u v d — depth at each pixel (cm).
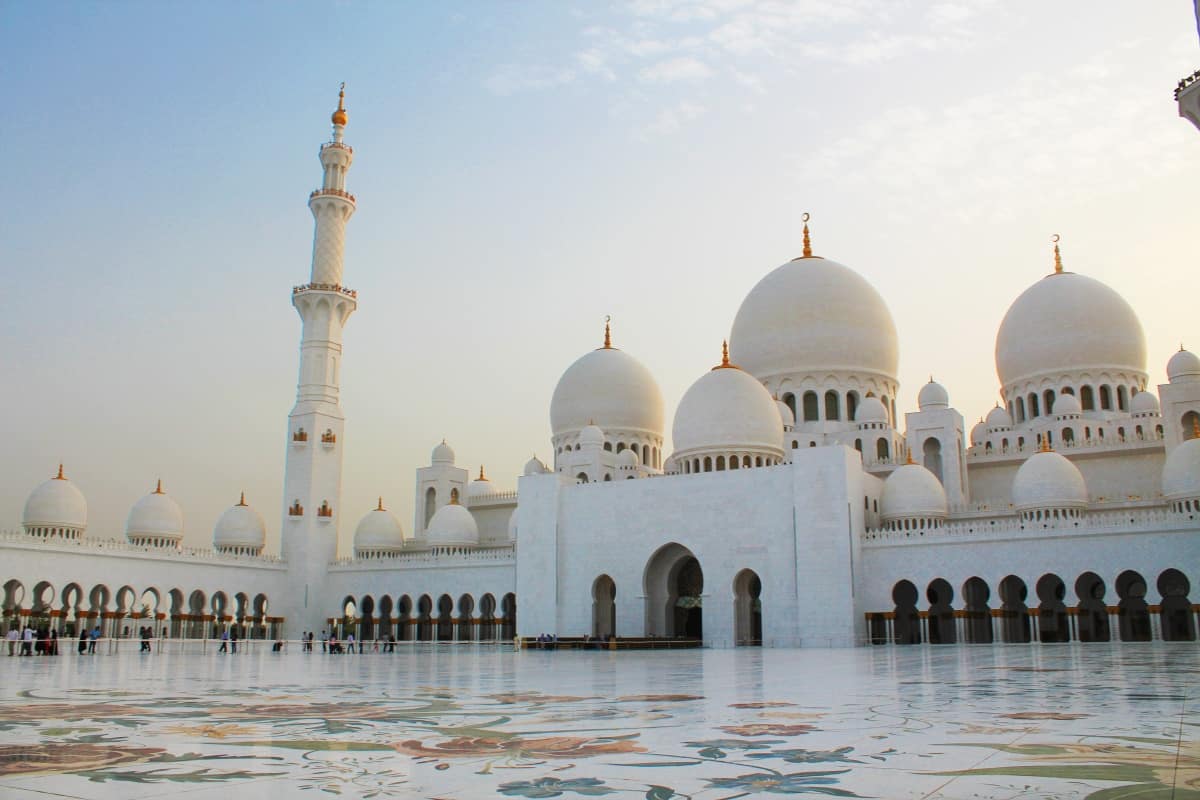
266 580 10106
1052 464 7900
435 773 1070
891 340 10150
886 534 7994
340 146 10794
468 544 10619
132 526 9850
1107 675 2919
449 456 11888
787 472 8219
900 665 3906
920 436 9169
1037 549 7375
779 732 1455
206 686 2688
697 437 8925
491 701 2100
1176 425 8069
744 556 8269
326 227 10750
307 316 10750
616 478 10319
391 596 10300
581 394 10975
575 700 2120
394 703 2045
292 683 2836
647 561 8738
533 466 11394
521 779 1030
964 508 8650
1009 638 7844
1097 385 9519
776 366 9988
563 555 9181
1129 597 7819
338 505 10719
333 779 1030
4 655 5834
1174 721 1567
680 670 3706
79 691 2466
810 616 7856
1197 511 7238
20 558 8000
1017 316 10081
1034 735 1391
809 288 10069
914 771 1069
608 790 964
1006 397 10194
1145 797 909
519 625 9231
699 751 1241
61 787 979
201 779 1030
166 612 9194
